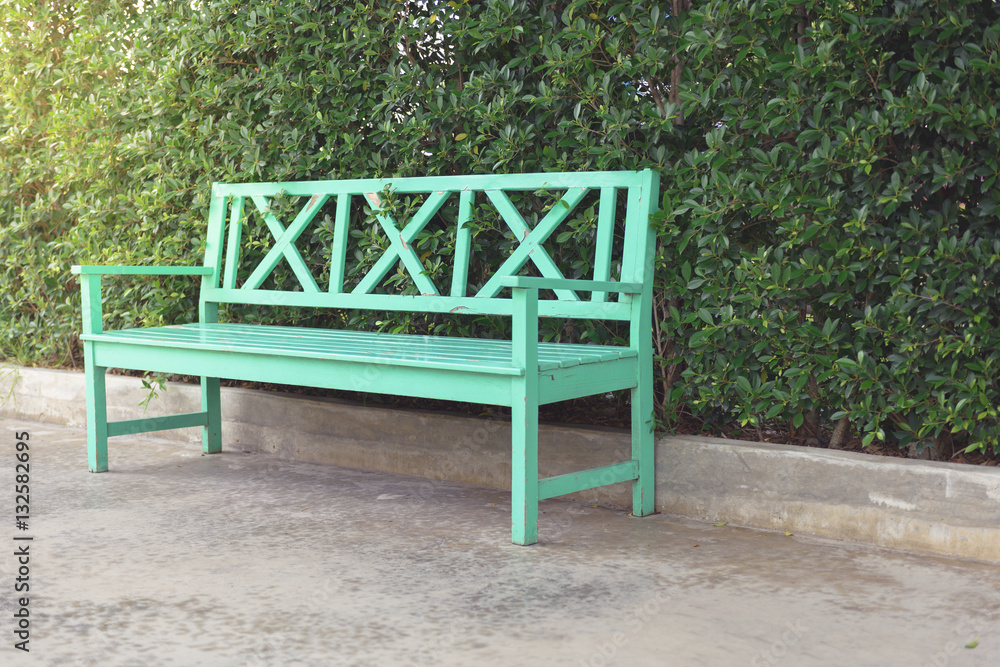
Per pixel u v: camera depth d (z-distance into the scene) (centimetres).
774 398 316
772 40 306
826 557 274
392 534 301
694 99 312
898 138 295
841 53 290
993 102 277
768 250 305
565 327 367
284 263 431
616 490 337
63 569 265
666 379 333
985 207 277
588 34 326
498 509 332
